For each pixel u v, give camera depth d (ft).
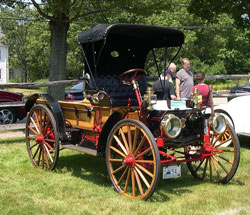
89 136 19.51
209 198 16.72
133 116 17.51
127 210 15.01
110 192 17.21
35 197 16.43
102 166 22.17
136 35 20.08
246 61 155.94
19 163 22.49
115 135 16.93
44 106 20.63
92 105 18.75
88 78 19.20
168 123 15.98
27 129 22.30
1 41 168.35
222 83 129.90
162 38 20.68
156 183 15.39
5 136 32.14
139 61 21.40
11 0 39.40
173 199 16.60
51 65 38.29
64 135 19.71
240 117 27.25
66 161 23.13
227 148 26.94
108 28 17.16
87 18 46.47
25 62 167.32
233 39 143.95
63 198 16.46
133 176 16.37
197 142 18.28
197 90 17.67
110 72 20.17
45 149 20.95
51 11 34.60
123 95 20.26
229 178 18.56
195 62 137.80
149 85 22.59
